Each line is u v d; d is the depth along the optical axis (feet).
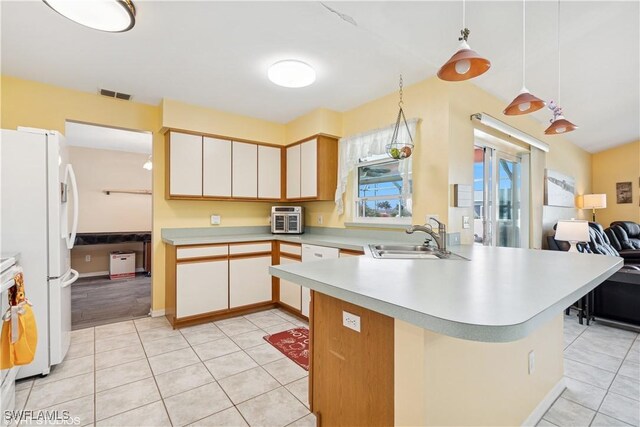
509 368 4.76
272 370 7.17
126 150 18.81
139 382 6.64
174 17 6.29
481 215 11.48
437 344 3.44
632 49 8.41
